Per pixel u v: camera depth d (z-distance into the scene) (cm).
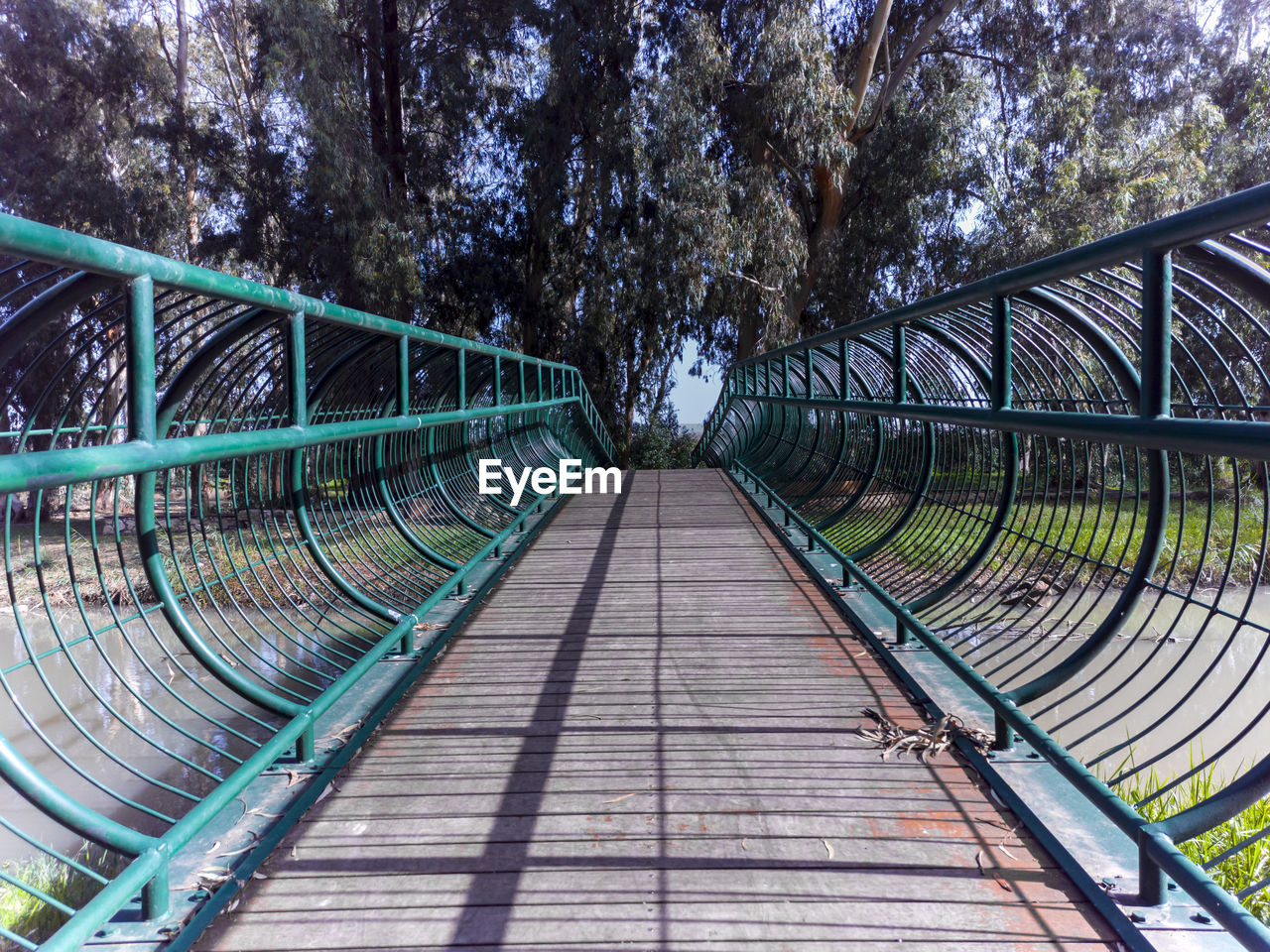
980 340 296
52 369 1067
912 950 142
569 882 165
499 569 452
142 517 182
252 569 239
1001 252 1314
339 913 156
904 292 1612
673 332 1669
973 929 148
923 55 1620
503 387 675
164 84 1573
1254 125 1349
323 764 219
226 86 1894
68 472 114
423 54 1405
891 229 1537
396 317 1353
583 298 1566
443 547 487
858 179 1582
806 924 150
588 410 1141
